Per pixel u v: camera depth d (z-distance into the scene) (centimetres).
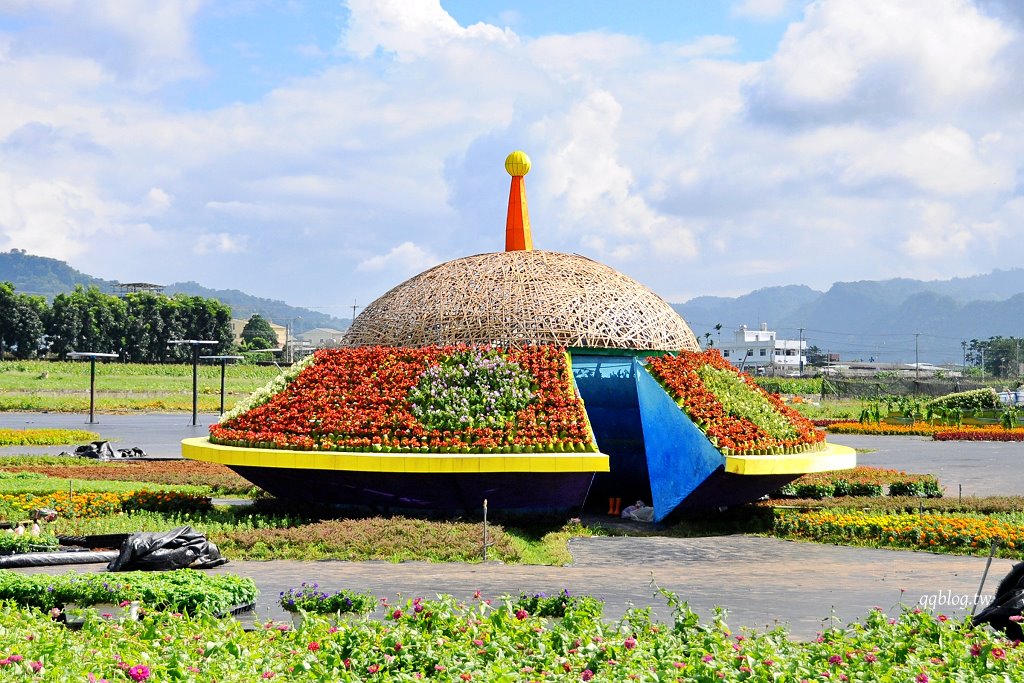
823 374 12638
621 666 930
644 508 2242
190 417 6131
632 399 2259
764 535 2059
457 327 2350
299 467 1992
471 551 1730
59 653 972
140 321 11656
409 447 1983
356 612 1323
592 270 2520
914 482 2792
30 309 10925
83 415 6197
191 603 1284
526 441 1988
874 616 1079
